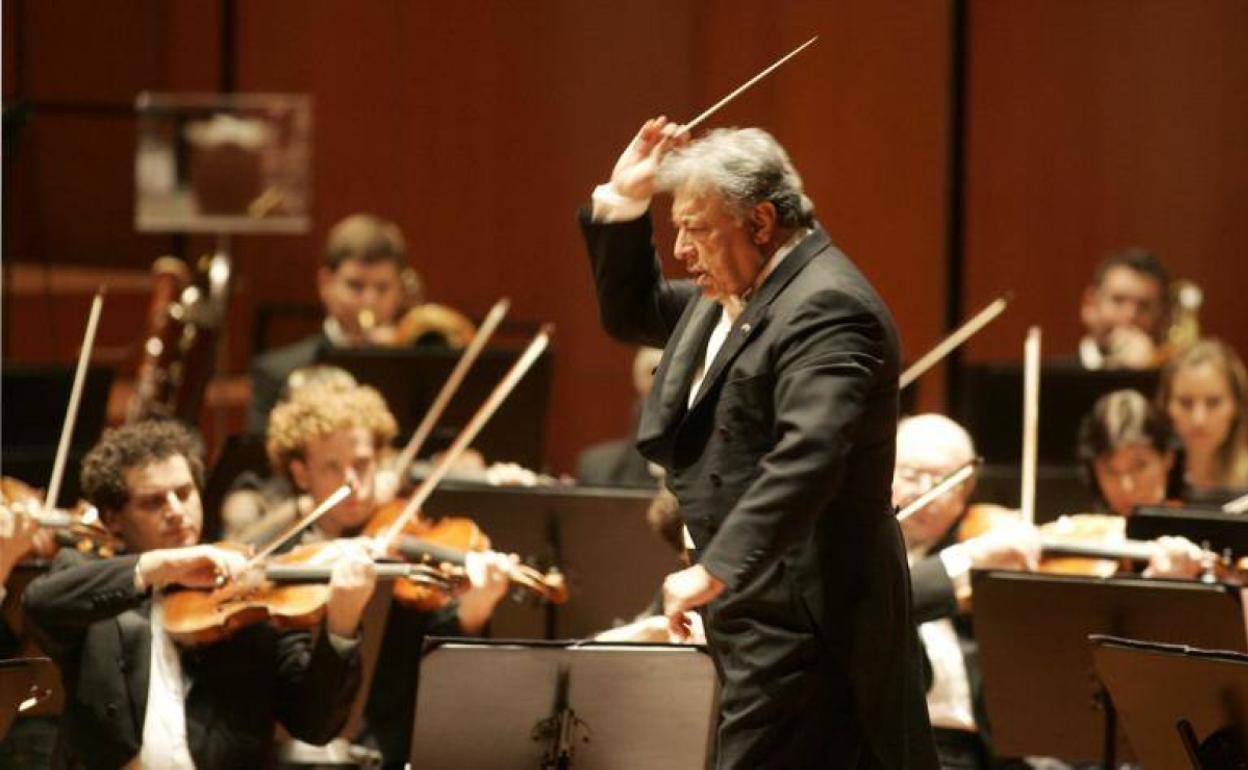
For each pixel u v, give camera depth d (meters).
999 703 16.77
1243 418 24.16
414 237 34.41
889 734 13.15
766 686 13.13
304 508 19.44
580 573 19.53
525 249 34.19
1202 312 32.66
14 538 16.55
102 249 34.62
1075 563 18.95
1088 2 32.75
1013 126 32.97
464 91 34.25
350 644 16.31
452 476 22.08
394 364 23.98
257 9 34.41
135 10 34.56
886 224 33.06
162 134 29.62
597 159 33.91
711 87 33.34
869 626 13.02
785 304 12.88
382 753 19.11
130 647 16.22
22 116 21.25
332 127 34.41
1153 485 20.53
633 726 14.82
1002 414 24.81
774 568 13.13
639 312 14.12
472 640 14.58
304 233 34.28
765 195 12.97
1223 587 15.94
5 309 31.50
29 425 23.83
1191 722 14.09
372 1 34.31
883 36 32.88
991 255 33.06
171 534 16.78
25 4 34.22
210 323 28.44
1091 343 28.69
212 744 16.14
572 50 33.91
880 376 12.84
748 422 12.95
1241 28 32.47
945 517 18.55
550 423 34.16
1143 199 32.75
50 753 17.75
